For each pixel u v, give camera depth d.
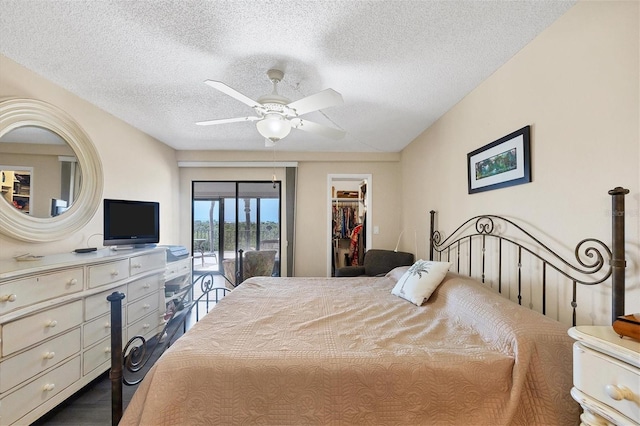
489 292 1.62
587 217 1.27
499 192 1.87
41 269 1.60
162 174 3.66
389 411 1.10
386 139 3.51
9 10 1.35
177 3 1.30
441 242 2.72
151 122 2.91
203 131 3.21
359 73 1.91
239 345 1.29
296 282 2.62
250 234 4.25
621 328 0.82
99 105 2.48
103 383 2.06
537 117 1.54
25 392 1.52
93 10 1.35
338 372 1.12
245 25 1.44
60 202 2.15
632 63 1.09
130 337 2.34
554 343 1.14
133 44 1.62
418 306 1.87
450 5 1.31
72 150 2.24
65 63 1.83
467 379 1.10
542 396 1.08
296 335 1.42
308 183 4.24
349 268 3.80
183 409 1.09
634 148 1.09
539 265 1.55
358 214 5.42
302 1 1.28
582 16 1.28
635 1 1.08
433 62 1.78
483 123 2.03
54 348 1.68
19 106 1.84
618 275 1.06
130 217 2.64
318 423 1.09
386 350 1.24
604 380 0.80
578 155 1.31
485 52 1.67
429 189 3.02
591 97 1.25
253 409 1.10
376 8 1.33
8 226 1.80
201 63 1.81
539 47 1.52
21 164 1.89
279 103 1.79
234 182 4.25
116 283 2.17
